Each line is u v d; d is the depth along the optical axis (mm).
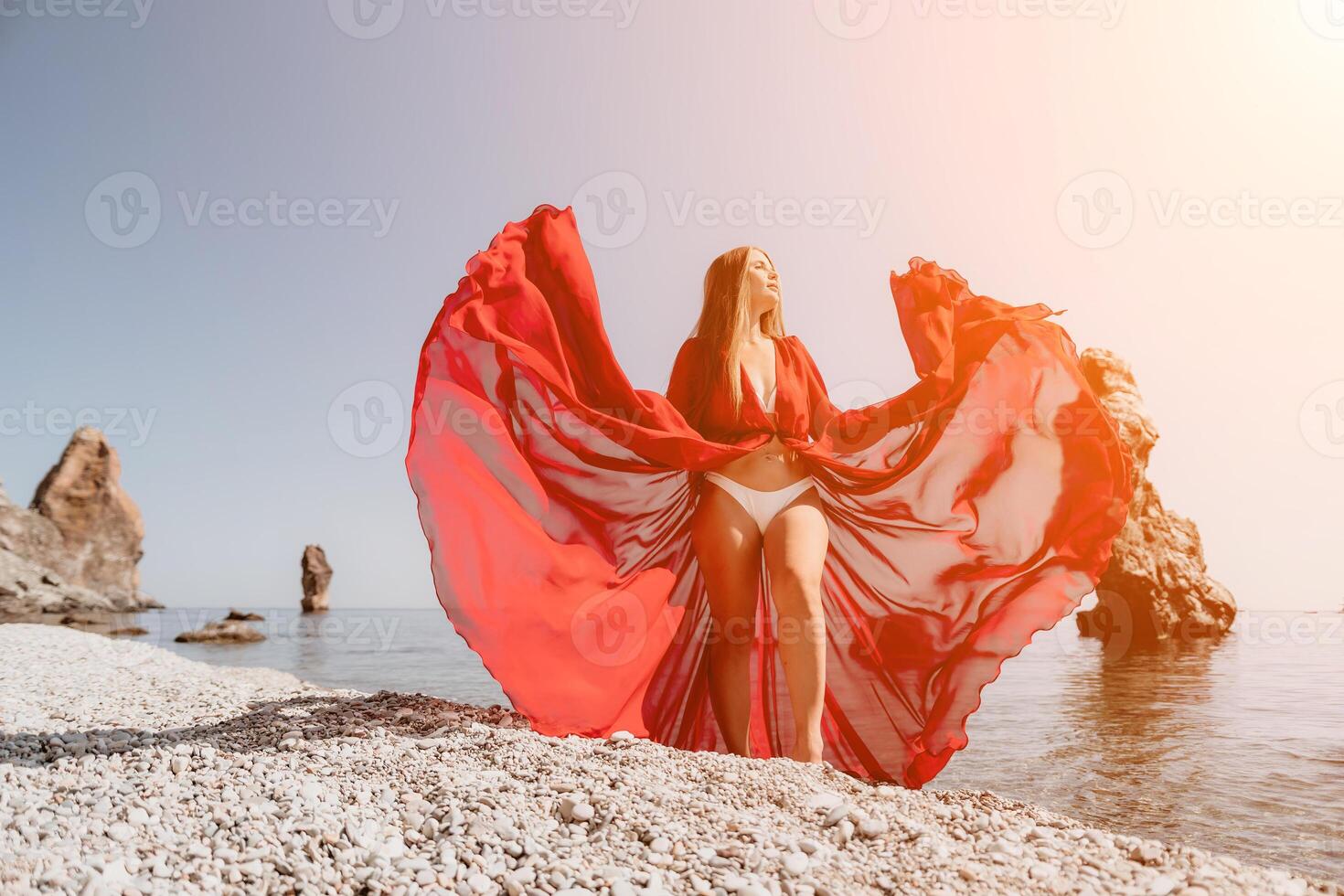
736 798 3514
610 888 2619
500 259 4746
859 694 5137
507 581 4551
